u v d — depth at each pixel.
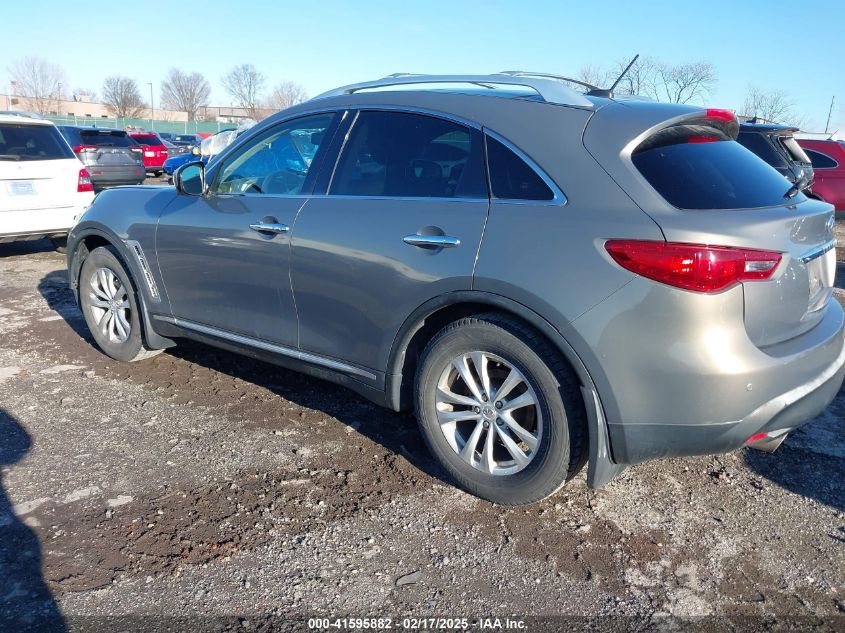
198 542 2.80
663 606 2.51
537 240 2.76
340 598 2.52
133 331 4.60
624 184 2.69
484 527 2.96
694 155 2.89
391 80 3.56
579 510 3.11
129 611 2.41
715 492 3.30
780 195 2.96
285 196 3.65
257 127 3.95
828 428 4.04
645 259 2.53
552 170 2.84
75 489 3.16
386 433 3.82
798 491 3.32
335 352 3.48
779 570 2.73
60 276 7.56
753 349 2.57
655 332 2.54
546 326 2.72
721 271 2.48
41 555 2.68
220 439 3.69
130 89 80.25
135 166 15.66
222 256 3.86
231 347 4.05
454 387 3.18
